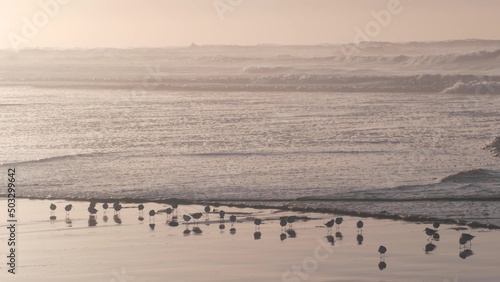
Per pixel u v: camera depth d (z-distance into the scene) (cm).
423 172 8394
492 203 7050
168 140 10650
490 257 5475
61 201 7319
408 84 19200
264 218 6675
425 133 11212
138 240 5969
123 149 9919
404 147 10019
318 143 10319
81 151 9781
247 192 7550
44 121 12775
